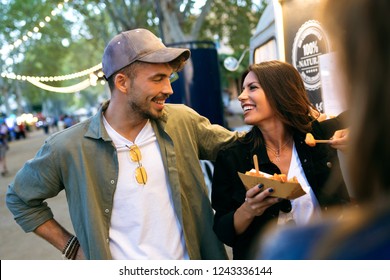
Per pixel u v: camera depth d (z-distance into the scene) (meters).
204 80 5.91
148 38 1.65
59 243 1.82
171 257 1.70
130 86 1.63
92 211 1.65
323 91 2.24
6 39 17.73
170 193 1.75
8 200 1.80
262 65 1.73
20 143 27.17
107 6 14.25
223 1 13.98
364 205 0.54
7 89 35.22
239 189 1.73
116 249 1.69
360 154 0.52
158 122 1.77
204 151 1.95
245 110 1.74
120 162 1.71
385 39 0.49
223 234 1.67
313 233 0.58
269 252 0.62
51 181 1.71
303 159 1.68
